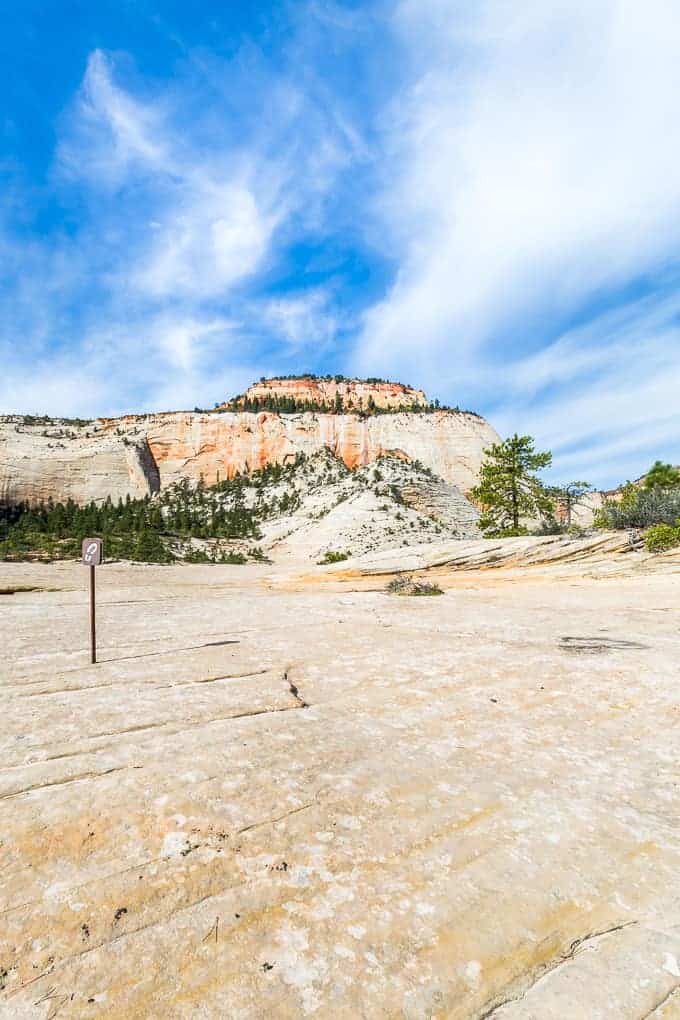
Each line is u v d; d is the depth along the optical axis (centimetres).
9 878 251
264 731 437
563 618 1064
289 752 397
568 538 2684
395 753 403
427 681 593
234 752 393
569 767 387
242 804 321
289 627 958
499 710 504
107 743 405
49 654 716
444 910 241
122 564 3741
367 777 362
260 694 536
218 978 202
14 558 3944
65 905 235
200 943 218
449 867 270
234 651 740
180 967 206
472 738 437
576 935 231
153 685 564
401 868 268
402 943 222
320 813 314
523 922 236
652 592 1490
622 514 2766
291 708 498
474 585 2058
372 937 224
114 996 193
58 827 291
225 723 453
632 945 225
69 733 424
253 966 208
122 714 471
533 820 314
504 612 1177
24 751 388
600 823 312
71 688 552
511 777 369
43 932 221
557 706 516
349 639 834
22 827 290
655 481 3803
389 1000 196
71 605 1348
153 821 300
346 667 652
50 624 1000
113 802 318
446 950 220
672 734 450
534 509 4138
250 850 277
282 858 272
